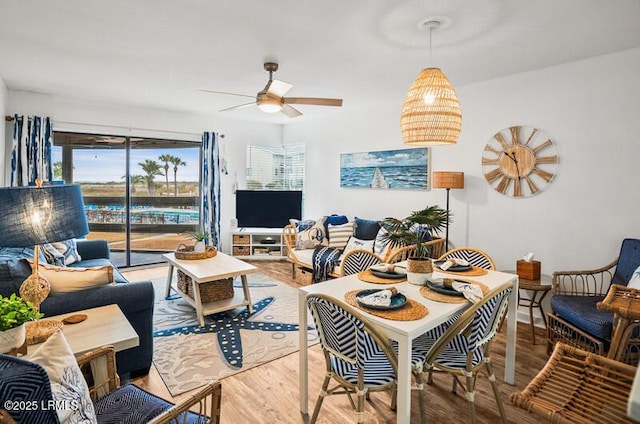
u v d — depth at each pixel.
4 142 4.14
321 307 1.67
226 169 6.10
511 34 2.56
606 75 2.96
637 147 2.84
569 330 2.62
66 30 2.57
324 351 1.77
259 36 2.63
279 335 3.12
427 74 2.13
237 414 2.07
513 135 3.52
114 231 5.26
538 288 3.00
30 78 3.80
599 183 3.03
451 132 2.11
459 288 1.93
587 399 1.12
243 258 5.98
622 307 1.91
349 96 4.38
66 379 1.06
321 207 5.94
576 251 3.17
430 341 2.07
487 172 3.73
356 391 1.63
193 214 5.90
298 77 3.65
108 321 1.92
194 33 2.59
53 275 2.16
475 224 3.86
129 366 2.38
